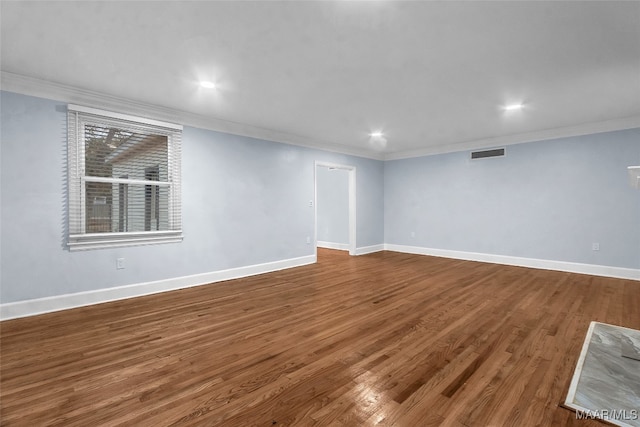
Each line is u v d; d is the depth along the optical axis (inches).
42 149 121.8
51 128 123.6
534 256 206.2
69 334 102.0
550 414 61.8
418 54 100.4
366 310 125.0
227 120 174.2
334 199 307.0
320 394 68.9
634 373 76.8
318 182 323.0
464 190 237.5
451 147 242.4
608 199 178.9
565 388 70.6
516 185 212.4
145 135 149.6
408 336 99.7
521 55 101.2
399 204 278.1
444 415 61.7
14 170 116.6
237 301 137.5
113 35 88.4
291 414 62.1
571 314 118.9
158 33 87.5
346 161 252.1
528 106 151.6
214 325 109.7
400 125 185.9
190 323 111.7
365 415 61.7
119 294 140.3
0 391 70.1
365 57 102.4
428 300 137.6
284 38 90.6
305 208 221.1
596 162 182.1
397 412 62.6
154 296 145.5
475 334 101.0
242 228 184.9
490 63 106.7
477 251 232.1
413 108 154.3
